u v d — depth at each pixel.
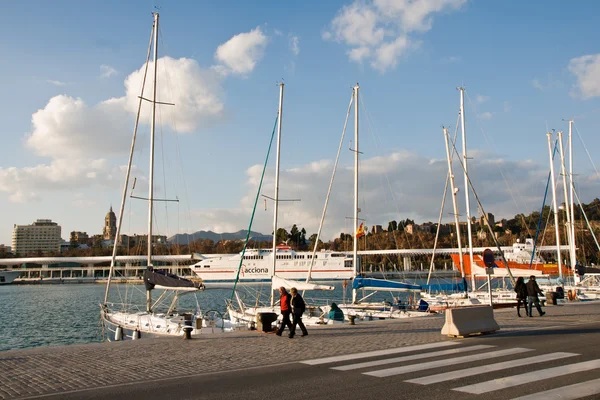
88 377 11.07
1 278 168.62
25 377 11.12
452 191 45.06
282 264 117.38
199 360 13.09
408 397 8.73
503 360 12.11
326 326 21.80
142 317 28.23
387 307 32.34
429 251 119.62
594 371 10.56
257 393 9.29
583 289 46.31
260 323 19.55
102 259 173.75
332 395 8.99
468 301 36.81
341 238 179.75
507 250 106.38
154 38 36.03
